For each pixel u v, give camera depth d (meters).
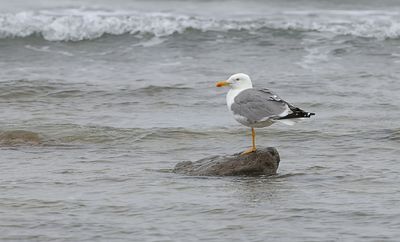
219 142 16.92
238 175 13.73
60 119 18.86
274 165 13.90
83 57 26.33
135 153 15.92
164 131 17.50
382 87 22.08
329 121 18.53
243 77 13.63
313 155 15.61
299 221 11.18
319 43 27.08
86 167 14.59
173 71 24.30
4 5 31.80
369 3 32.41
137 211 11.70
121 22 28.47
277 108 13.03
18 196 12.48
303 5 32.50
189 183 13.24
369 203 12.00
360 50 26.50
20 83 21.94
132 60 25.94
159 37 27.89
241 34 27.83
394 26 28.20
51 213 11.62
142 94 21.41
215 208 11.79
